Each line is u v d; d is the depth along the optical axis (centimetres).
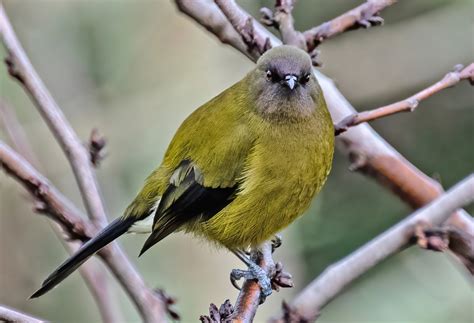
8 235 1184
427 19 1448
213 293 1171
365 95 1449
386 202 1400
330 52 1452
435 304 1247
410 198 838
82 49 1355
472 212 1323
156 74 1358
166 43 1359
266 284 761
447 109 1449
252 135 813
